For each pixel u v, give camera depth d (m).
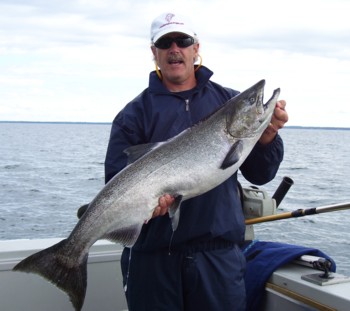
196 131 2.96
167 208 2.91
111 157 3.20
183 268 2.99
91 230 2.88
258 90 2.95
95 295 3.90
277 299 3.31
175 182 2.90
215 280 2.98
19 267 2.81
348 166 25.66
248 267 3.54
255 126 2.95
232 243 3.08
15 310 3.63
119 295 3.97
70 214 11.81
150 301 3.04
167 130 3.11
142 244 3.03
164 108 3.13
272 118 2.99
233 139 2.95
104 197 2.90
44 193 15.35
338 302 2.90
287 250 3.53
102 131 102.00
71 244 2.86
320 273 3.28
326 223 9.44
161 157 2.93
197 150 2.93
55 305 3.73
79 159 30.61
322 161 29.88
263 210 3.55
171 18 3.12
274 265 3.41
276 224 9.21
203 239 2.98
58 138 74.62
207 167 2.92
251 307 3.43
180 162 2.92
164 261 3.01
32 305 3.67
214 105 3.21
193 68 3.22
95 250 3.89
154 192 2.90
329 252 7.48
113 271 3.95
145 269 3.04
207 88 3.24
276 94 2.97
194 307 3.02
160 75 3.26
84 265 2.88
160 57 3.15
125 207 2.90
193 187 2.92
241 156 2.94
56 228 10.30
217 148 2.94
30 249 3.68
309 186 16.27
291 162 28.22
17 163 26.72
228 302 2.98
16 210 12.25
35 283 3.68
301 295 3.13
